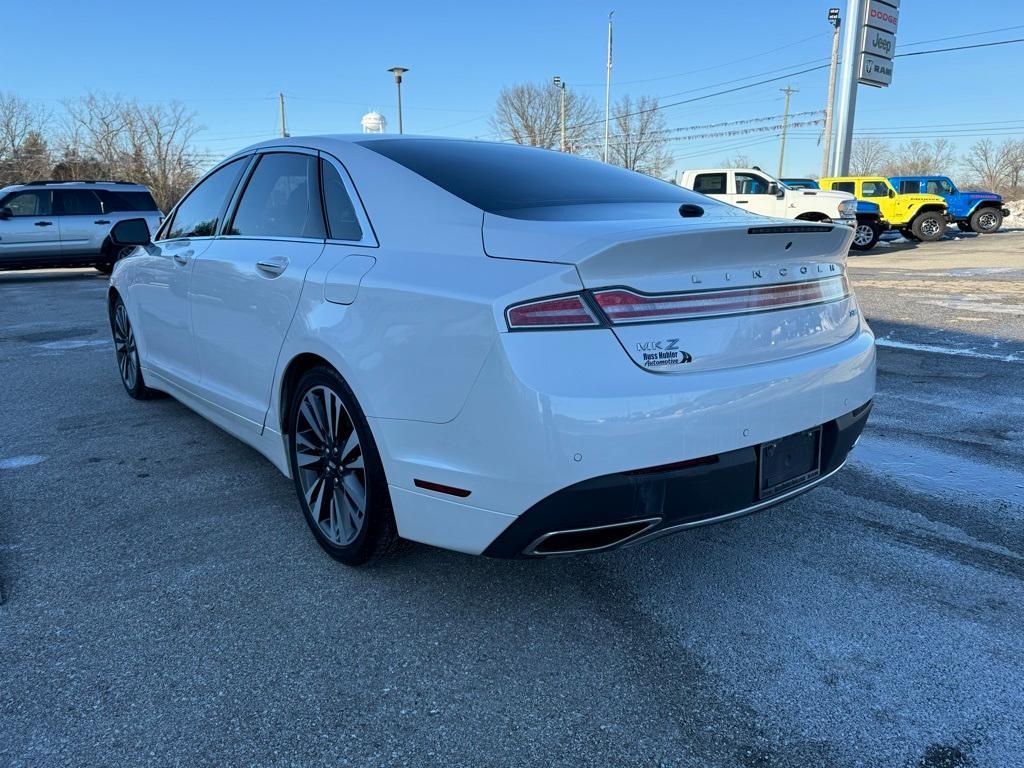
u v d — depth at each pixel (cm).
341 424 275
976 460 397
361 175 287
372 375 244
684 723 203
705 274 221
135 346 496
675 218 256
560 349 203
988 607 257
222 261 344
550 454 201
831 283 267
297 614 255
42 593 268
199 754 191
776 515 333
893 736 197
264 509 341
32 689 215
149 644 237
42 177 4656
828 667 225
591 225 229
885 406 498
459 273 227
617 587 273
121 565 289
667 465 209
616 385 203
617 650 235
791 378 232
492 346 208
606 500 205
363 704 210
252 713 206
